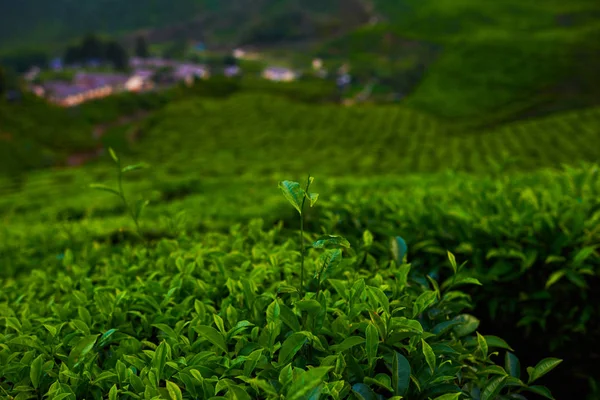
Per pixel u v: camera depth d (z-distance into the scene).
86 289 3.20
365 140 64.12
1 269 5.75
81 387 2.09
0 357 2.37
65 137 82.56
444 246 4.37
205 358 2.13
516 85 98.69
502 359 4.17
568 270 3.79
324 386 1.69
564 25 152.00
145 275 3.55
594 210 4.40
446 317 2.65
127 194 20.19
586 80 96.81
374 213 5.20
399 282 2.68
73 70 176.12
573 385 4.17
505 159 6.05
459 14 174.62
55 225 7.87
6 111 85.50
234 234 4.09
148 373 1.99
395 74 130.88
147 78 175.25
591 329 4.06
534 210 4.44
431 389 2.04
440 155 53.38
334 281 2.42
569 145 54.91
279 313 2.14
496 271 3.99
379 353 2.17
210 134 68.31
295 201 2.05
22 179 33.06
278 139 64.38
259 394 1.88
